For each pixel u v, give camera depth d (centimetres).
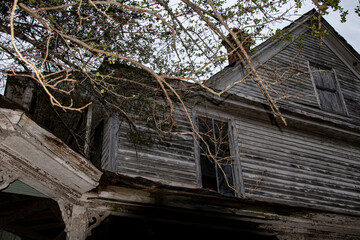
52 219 623
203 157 923
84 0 595
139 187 512
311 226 706
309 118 1080
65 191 476
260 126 1041
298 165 1034
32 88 800
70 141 944
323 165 1081
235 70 1069
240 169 930
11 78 718
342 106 1245
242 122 1017
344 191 1068
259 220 649
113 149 808
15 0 278
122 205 528
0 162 434
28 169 446
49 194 475
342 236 759
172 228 684
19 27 621
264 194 929
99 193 499
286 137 1067
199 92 931
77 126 887
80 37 643
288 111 1044
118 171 789
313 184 1026
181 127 916
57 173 454
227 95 970
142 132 854
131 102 784
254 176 943
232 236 725
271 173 974
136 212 546
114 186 508
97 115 883
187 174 866
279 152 1025
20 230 593
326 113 1179
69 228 474
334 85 1281
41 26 645
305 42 1295
